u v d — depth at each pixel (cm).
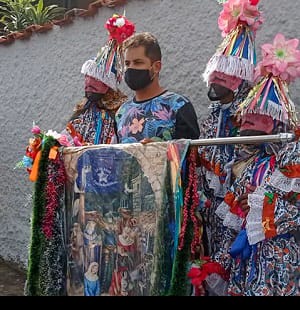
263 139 208
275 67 238
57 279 259
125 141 287
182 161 225
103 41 459
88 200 257
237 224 241
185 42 386
